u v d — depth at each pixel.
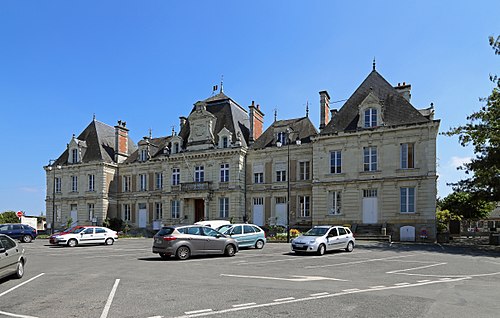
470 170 27.92
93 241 28.73
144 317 7.61
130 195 47.88
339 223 33.19
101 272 13.88
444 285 11.05
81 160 49.16
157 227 44.47
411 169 30.95
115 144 50.03
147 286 10.84
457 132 27.58
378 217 31.91
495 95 26.42
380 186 32.03
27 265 16.38
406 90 35.41
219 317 7.58
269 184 38.72
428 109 34.22
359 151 33.22
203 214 42.25
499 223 68.19
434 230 29.58
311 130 38.59
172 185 43.12
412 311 7.97
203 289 10.33
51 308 8.42
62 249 25.17
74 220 49.16
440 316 7.60
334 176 33.91
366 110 33.56
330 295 9.51
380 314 7.74
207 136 41.66
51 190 51.06
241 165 39.66
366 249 22.92
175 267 15.02
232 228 22.94
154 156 47.97
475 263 16.47
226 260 17.34
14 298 9.48
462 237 38.47
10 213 65.94
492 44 26.47
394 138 31.91
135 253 21.64
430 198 30.05
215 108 43.97
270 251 21.58
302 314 7.75
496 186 26.73
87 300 9.15
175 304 8.64
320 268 14.66
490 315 7.70
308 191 36.56
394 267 15.02
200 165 41.75
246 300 8.99
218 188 40.00
